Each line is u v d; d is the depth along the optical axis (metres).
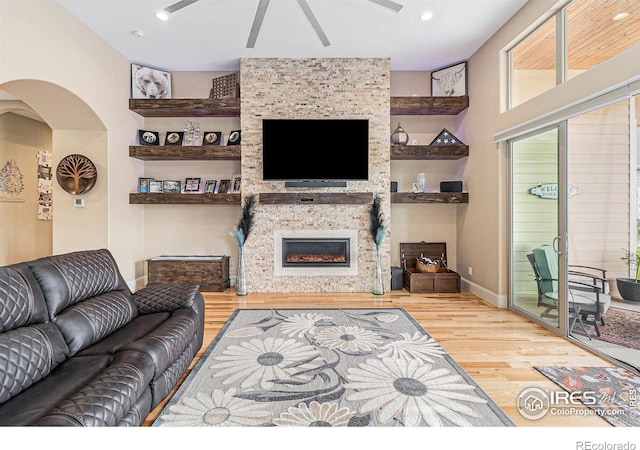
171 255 5.20
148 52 4.46
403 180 5.24
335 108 4.69
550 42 3.24
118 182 4.46
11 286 1.72
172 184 5.08
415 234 5.29
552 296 3.27
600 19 2.68
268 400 2.10
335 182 4.67
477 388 2.24
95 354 1.90
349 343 2.97
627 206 2.57
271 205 4.75
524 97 3.65
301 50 4.44
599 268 2.77
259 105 4.68
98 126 4.14
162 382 1.98
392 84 5.20
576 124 2.92
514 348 2.88
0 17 2.77
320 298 4.46
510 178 3.92
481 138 4.42
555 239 3.12
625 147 2.56
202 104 4.71
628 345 2.53
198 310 2.71
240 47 4.33
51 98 3.64
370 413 1.97
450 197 4.83
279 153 4.62
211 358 2.67
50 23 3.26
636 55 2.27
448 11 3.55
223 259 4.87
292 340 3.04
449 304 4.18
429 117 5.23
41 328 1.78
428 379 2.36
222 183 5.11
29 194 5.60
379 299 4.41
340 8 3.48
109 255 2.57
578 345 2.92
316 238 4.75
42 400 1.45
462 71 4.80
